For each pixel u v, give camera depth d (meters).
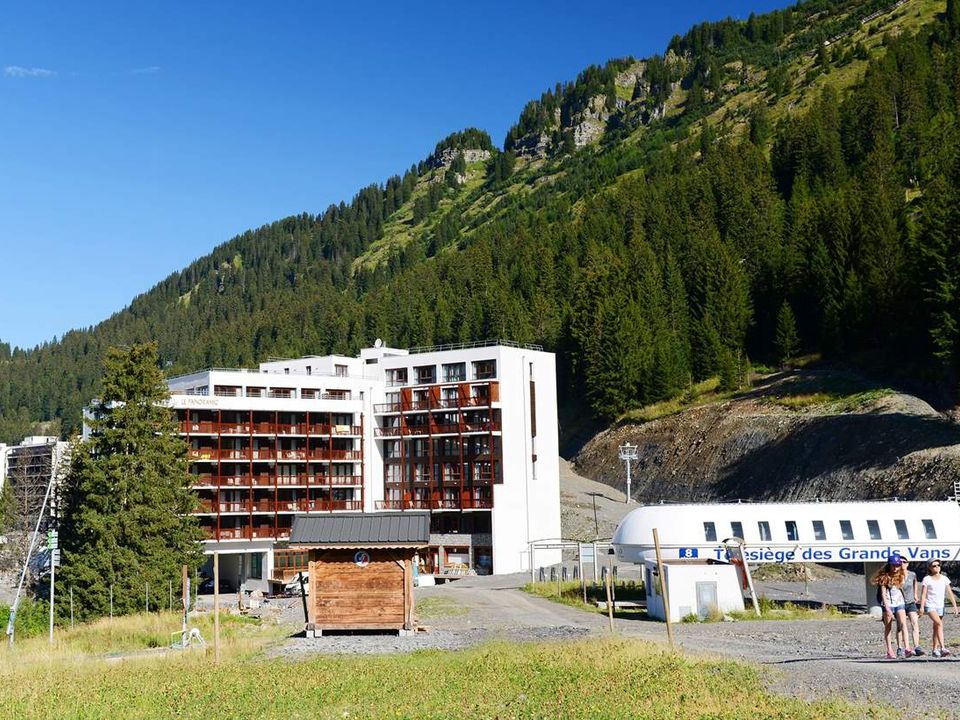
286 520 108.81
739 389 136.62
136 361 78.38
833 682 24.38
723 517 59.84
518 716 22.70
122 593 71.06
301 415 113.12
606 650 32.88
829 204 161.50
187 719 24.89
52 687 31.45
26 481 93.69
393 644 40.72
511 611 59.16
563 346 174.38
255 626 54.47
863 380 116.44
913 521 58.47
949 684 22.95
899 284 122.75
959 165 118.88
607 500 123.31
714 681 25.48
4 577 101.31
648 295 169.38
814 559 58.25
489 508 106.75
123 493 74.44
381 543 44.41
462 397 111.00
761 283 159.75
